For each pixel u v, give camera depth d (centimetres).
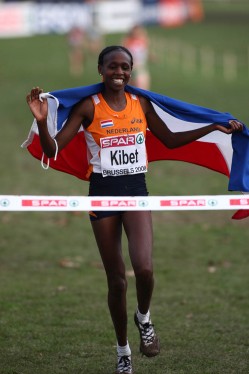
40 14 15825
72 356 2066
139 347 2088
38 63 11881
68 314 2428
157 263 3028
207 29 15912
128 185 1870
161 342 2183
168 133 1952
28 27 15825
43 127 1786
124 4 16088
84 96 1842
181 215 3856
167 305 2533
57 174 4856
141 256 1798
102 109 1847
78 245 3309
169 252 3188
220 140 2083
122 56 1833
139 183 1883
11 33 15800
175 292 2672
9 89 9256
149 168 5038
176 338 2216
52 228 3594
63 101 1823
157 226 3628
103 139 1850
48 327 2303
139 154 1872
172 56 12456
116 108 1855
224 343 2172
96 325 2323
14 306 2494
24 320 2359
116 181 1867
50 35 15700
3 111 7644
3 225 3638
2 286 2720
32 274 2889
